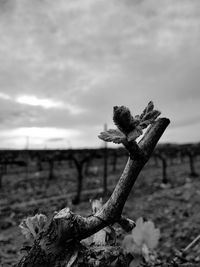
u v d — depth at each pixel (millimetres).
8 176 18656
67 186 14492
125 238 1799
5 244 4523
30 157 11312
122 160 25828
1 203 10133
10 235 5410
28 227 1115
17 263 1101
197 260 2516
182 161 28016
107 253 1056
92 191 12656
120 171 20672
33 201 10305
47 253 1005
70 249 1019
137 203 9820
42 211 1224
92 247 1097
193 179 15859
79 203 9961
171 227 6602
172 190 11812
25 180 16609
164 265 1850
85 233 1000
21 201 10602
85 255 1021
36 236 1051
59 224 993
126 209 9047
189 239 5523
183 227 6316
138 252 1733
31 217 1128
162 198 10188
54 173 20031
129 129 858
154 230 1799
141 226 1795
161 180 15852
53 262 1001
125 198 992
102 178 17172
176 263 1895
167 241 5461
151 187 13695
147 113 880
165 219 7422
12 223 6750
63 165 24625
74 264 992
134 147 910
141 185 14297
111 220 1000
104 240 1146
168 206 8938
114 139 862
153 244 1771
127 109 837
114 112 844
